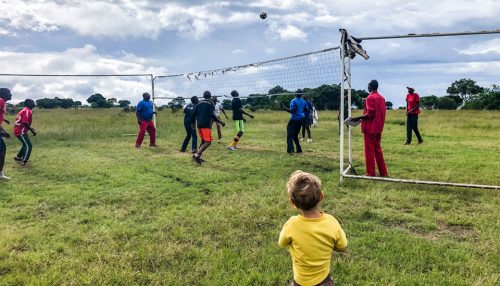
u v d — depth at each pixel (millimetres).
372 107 7180
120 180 7641
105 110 39188
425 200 6258
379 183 7238
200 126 9289
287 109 10672
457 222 5266
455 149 11523
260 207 5785
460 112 33094
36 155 10602
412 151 11070
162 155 10719
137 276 3750
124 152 11195
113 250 4316
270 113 28344
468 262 3992
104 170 8555
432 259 4074
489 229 4945
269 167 8914
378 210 5727
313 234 2574
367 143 7371
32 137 14203
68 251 4301
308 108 13555
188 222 5234
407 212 5762
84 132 15773
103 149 11773
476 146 12164
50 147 12172
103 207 5957
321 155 10625
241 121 11625
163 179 7773
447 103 58375
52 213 5707
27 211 5773
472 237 4812
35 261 3979
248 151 11344
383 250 4301
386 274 3725
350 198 6305
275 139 14352
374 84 7363
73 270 3820
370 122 7246
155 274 3771
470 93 80250
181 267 3926
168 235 4766
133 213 5762
